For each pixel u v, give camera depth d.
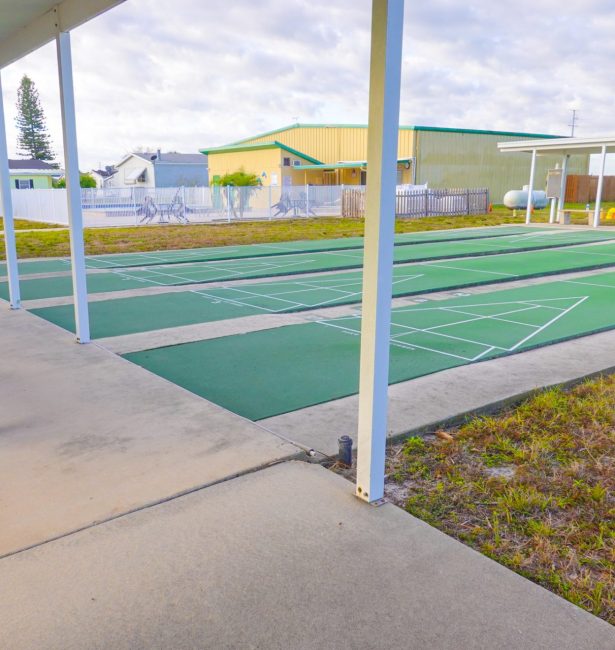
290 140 41.25
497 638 2.12
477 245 16.00
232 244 17.12
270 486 3.16
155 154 51.16
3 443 3.68
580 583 2.44
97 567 2.49
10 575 2.43
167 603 2.28
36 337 6.30
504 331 6.70
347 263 12.60
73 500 3.00
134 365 5.28
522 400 4.60
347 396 4.58
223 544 2.65
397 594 2.34
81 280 5.92
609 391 4.75
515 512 3.00
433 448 3.73
